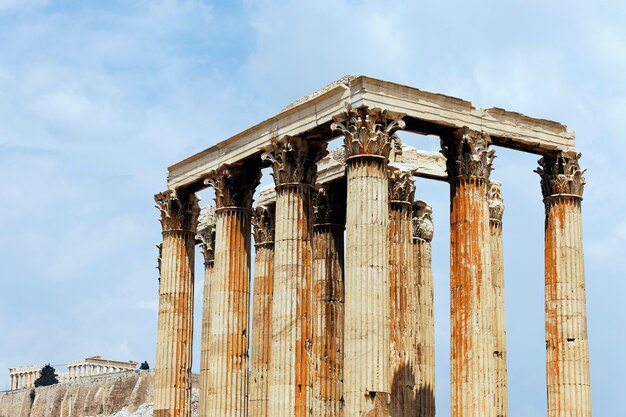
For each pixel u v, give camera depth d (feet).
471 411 164.25
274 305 177.27
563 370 180.65
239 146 193.47
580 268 184.75
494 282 206.39
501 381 200.23
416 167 200.54
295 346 174.19
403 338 186.19
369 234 158.92
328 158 204.23
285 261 177.47
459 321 168.14
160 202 214.90
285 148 180.34
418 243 215.92
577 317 182.29
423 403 203.72
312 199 182.50
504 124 179.83
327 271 201.77
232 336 191.31
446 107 172.35
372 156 161.58
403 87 167.32
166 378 207.10
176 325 209.05
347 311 158.20
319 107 174.19
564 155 186.29
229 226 195.00
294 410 171.73
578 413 178.70
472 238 170.60
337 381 197.06
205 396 237.86
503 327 204.74
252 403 199.31
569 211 185.78
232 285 193.06
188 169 207.41
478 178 173.06
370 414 152.87
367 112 163.02
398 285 189.57
